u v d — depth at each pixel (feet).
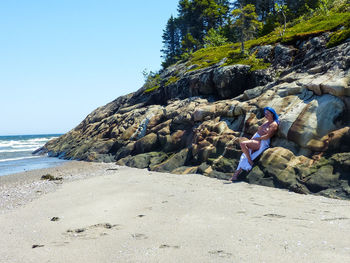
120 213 17.65
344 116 23.75
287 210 16.43
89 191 26.20
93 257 11.18
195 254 10.63
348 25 40.42
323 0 76.43
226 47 87.76
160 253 10.99
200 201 19.51
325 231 12.28
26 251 12.43
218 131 35.06
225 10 171.42
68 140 91.56
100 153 59.82
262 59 49.29
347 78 24.86
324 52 33.58
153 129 49.85
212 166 30.96
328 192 20.24
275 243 11.08
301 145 24.77
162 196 21.77
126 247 11.94
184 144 41.50
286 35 54.90
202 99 47.11
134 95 84.74
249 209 16.85
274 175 24.38
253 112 31.71
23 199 25.55
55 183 33.68
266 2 146.30
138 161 44.24
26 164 62.34
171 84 64.13
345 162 20.98
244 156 27.50
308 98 27.22
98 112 94.89
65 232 14.82
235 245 11.18
